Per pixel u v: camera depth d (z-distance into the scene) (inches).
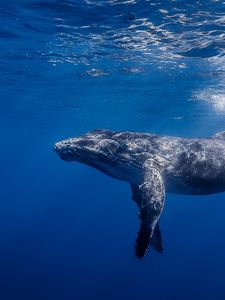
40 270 1510.8
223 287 1482.5
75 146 329.4
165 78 885.8
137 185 349.4
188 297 1334.9
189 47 661.3
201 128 1584.6
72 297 1256.2
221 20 534.6
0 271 1466.5
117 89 1045.2
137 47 677.9
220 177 329.1
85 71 872.3
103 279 1483.8
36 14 557.0
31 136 2454.5
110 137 335.0
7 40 675.4
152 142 328.8
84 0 498.3
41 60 800.9
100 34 621.9
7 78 985.5
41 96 1207.6
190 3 484.7
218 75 820.6
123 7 513.0
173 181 321.1
